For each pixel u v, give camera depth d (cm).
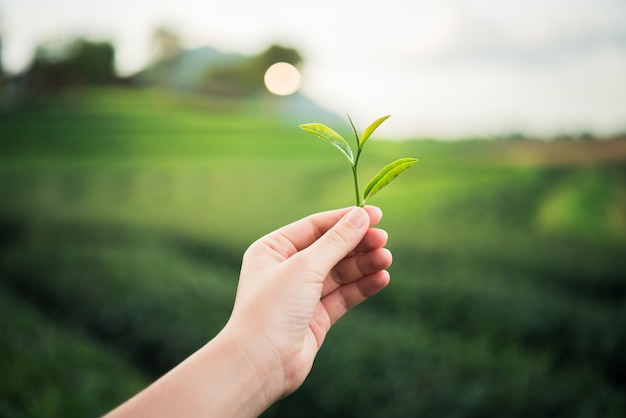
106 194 1557
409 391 366
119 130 2014
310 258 114
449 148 1411
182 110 2288
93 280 714
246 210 1412
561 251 847
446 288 652
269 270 116
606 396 349
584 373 405
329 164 1744
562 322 530
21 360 416
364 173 1620
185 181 1644
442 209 1212
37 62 2150
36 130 1981
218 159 1853
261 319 106
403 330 512
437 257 840
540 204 1151
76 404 374
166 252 994
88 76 2219
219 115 2273
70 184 1611
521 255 801
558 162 1203
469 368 386
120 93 2261
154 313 584
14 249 999
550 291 682
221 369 97
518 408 337
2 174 1672
